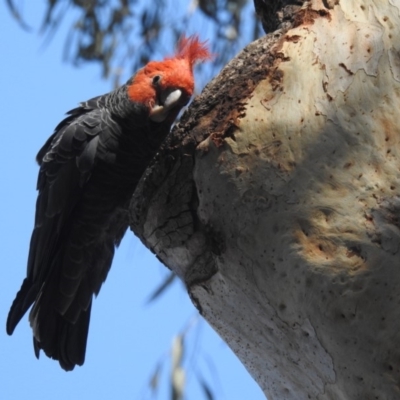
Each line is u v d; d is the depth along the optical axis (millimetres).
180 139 6090
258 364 5945
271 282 5562
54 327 8773
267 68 5992
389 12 6020
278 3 6957
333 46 5934
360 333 5152
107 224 8773
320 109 5727
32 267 8547
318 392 5480
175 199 6094
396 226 5320
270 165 5664
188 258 6129
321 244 5410
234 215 5734
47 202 8500
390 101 5711
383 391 5066
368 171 5527
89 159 8359
